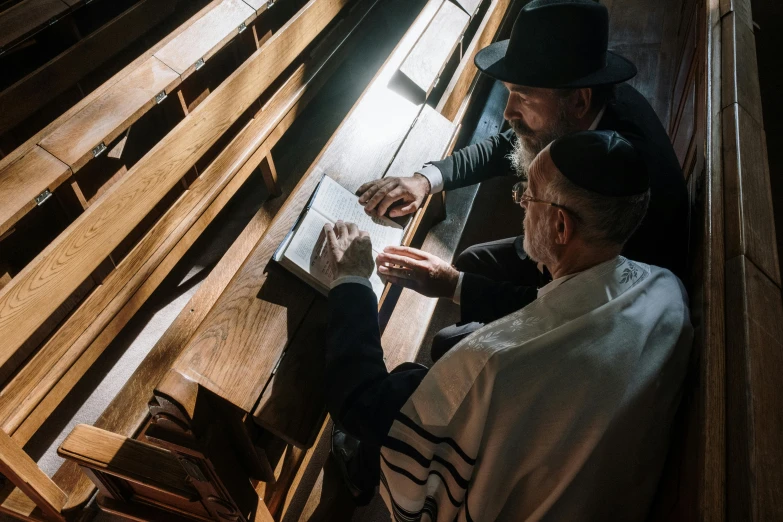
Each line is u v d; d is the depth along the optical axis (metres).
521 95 1.68
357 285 1.57
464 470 1.20
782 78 2.29
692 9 3.53
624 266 1.25
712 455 0.90
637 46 4.08
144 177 2.17
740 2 2.12
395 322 2.52
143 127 2.52
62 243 1.88
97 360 2.54
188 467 1.49
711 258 1.22
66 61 2.47
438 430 1.20
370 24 3.91
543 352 1.14
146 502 1.91
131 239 2.47
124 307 2.40
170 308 2.78
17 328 1.79
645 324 1.18
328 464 2.12
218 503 1.65
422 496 1.27
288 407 1.45
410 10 4.20
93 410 2.40
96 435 1.71
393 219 1.96
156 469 1.66
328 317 1.53
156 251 2.52
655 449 1.17
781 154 2.03
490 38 3.30
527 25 1.57
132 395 2.38
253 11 2.55
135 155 2.52
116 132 1.96
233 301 1.61
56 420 2.35
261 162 3.08
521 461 1.16
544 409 1.13
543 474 1.15
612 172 1.20
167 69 2.19
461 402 1.17
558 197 1.24
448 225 2.97
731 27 1.95
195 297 2.71
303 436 1.44
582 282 1.22
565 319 1.18
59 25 2.66
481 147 2.22
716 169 1.43
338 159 2.11
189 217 2.67
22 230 2.11
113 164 2.36
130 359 2.58
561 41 1.55
